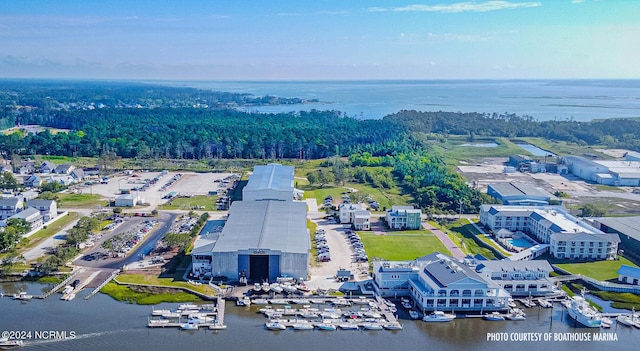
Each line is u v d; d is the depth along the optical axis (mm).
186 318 163125
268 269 193500
